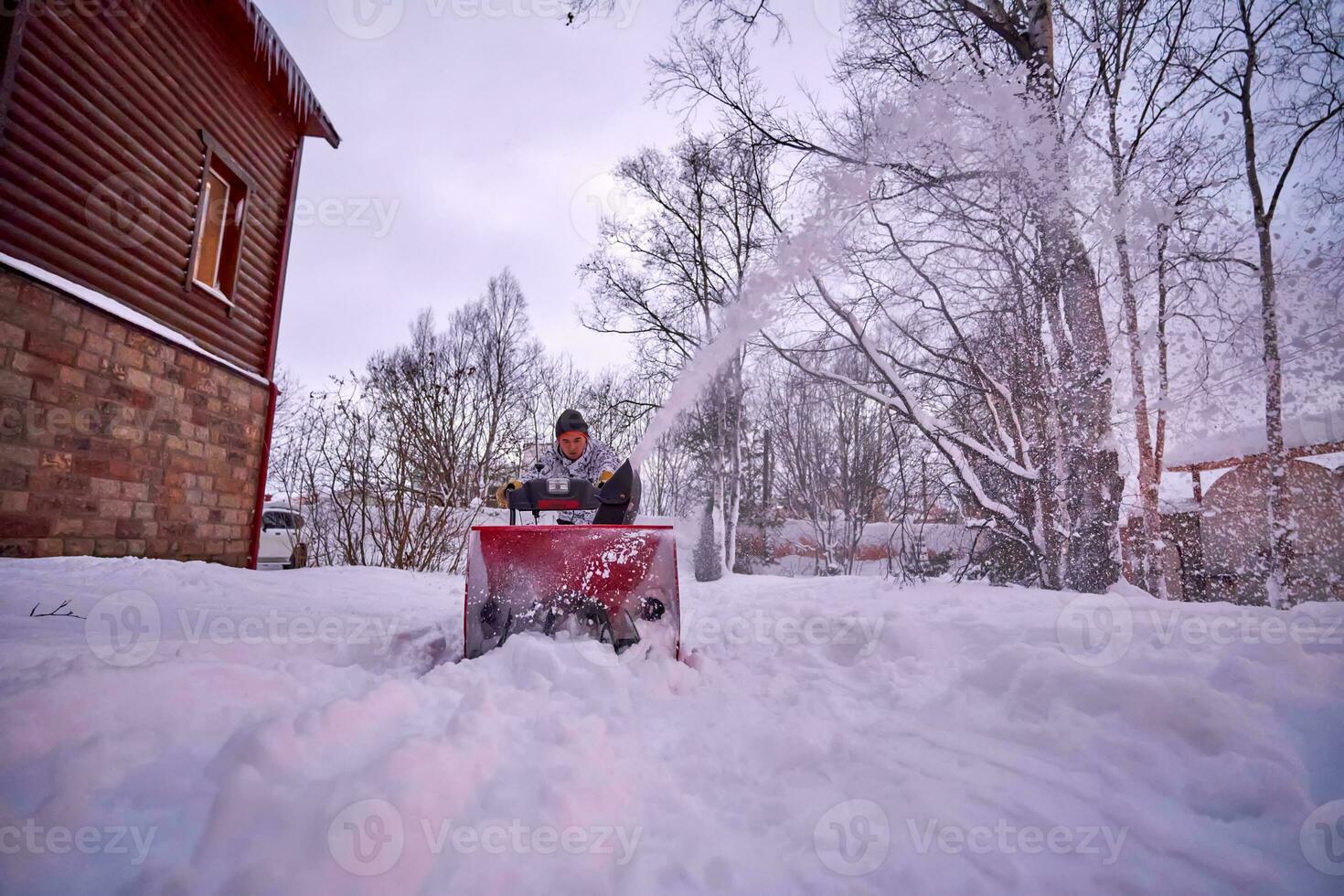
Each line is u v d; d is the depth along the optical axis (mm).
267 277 8562
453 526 9117
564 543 2955
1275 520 5332
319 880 1095
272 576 5711
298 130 9141
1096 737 1693
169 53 6613
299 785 1322
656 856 1289
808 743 1782
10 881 1061
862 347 6625
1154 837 1313
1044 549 5777
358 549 9109
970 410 6883
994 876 1216
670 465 27500
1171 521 6059
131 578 4426
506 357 19500
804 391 13688
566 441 4461
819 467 17641
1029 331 5801
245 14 7203
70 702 1521
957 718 1952
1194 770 1515
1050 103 5473
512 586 2908
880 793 1530
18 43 4965
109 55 5852
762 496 21562
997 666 2143
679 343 17766
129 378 5992
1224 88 5473
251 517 8055
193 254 7016
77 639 2455
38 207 5172
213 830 1181
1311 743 1571
